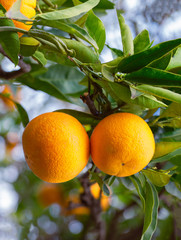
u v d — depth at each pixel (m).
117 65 0.48
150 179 0.53
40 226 1.11
